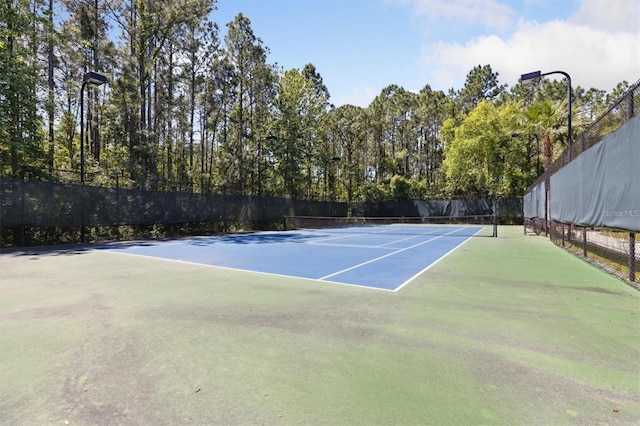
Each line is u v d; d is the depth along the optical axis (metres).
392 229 25.16
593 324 4.04
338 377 2.81
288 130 29.48
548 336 3.67
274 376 2.83
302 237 17.95
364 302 5.09
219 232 21.06
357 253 11.03
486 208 31.17
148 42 23.41
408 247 12.84
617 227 5.87
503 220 30.72
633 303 4.94
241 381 2.75
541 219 17.67
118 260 9.53
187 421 2.22
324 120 35.00
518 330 3.86
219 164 28.88
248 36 27.45
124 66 20.27
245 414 2.30
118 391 2.60
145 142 21.22
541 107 21.77
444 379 2.77
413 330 3.88
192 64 27.17
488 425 2.16
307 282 6.55
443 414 2.29
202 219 20.08
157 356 3.22
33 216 13.58
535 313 4.48
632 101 5.54
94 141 28.03
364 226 29.89
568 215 9.77
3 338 3.67
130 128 21.06
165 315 4.48
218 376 2.84
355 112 36.62
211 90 28.22
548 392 2.56
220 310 4.70
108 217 15.81
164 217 18.06
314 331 3.88
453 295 5.47
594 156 7.10
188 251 11.66
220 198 21.14
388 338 3.65
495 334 3.74
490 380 2.75
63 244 14.24
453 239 16.41
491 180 31.89
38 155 16.28
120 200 16.25
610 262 8.14
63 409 2.36
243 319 4.31
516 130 26.17
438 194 35.59
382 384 2.69
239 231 22.23
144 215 17.17
